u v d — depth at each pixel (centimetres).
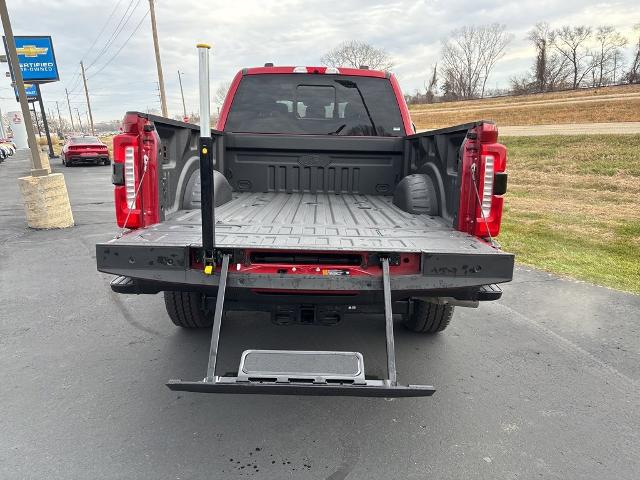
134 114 308
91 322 463
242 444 281
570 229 951
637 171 1723
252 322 464
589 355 407
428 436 291
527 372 375
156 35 3047
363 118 519
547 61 8925
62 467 258
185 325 427
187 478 252
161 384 348
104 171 2291
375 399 334
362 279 280
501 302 539
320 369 245
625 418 314
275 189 512
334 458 270
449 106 6300
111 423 299
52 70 2948
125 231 316
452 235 321
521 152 2388
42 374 360
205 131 255
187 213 384
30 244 786
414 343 425
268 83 513
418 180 409
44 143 5416
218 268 286
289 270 281
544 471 261
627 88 5197
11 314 482
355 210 416
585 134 2625
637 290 585
